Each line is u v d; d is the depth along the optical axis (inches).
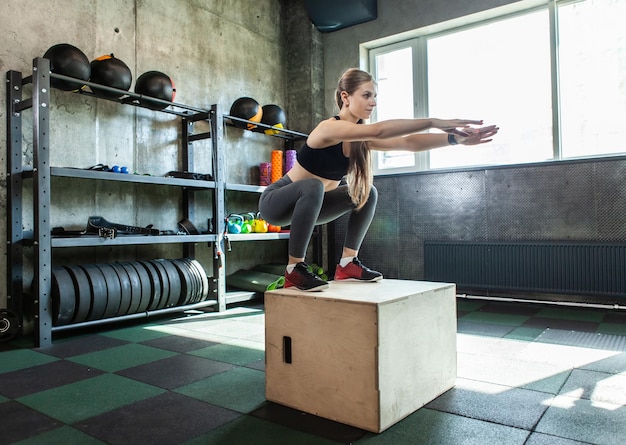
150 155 166.2
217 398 77.2
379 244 205.3
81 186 146.9
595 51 170.1
